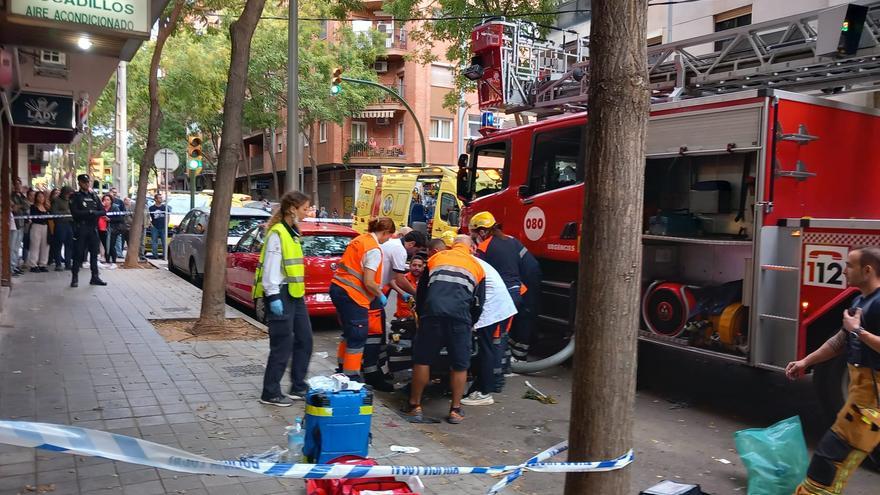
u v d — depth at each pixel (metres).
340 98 34.50
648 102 2.84
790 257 6.02
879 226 5.32
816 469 3.87
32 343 7.91
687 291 7.05
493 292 6.97
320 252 10.13
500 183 9.99
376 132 42.00
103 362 7.20
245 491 4.16
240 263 11.08
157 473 4.38
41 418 5.36
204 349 7.98
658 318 7.25
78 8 7.62
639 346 7.66
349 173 43.12
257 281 6.13
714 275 7.26
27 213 14.45
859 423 3.71
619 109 2.79
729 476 5.16
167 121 42.81
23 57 10.68
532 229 8.98
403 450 5.13
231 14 20.55
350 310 6.55
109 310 10.19
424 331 6.28
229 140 8.85
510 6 17.11
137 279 13.90
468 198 10.40
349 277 6.56
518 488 4.77
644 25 2.82
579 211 8.27
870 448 3.73
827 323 5.83
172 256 15.60
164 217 19.69
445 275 6.25
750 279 6.23
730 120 6.47
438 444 5.39
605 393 2.84
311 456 4.38
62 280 13.34
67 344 7.92
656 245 7.52
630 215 2.81
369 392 4.50
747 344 6.28
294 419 5.60
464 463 5.00
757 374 8.38
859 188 7.08
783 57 7.77
